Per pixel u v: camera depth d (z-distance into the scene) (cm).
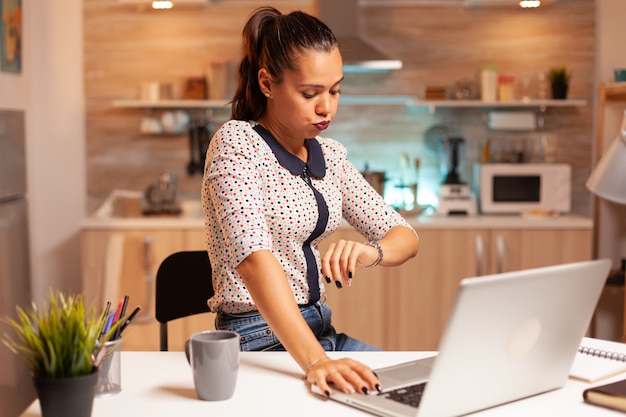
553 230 387
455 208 409
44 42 420
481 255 384
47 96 423
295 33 165
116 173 431
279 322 147
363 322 385
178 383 144
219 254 178
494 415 127
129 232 380
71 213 429
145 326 379
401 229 189
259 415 127
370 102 432
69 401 119
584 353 160
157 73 427
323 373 137
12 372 343
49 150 425
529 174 410
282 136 180
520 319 123
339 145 195
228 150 171
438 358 115
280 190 177
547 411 130
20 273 356
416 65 429
